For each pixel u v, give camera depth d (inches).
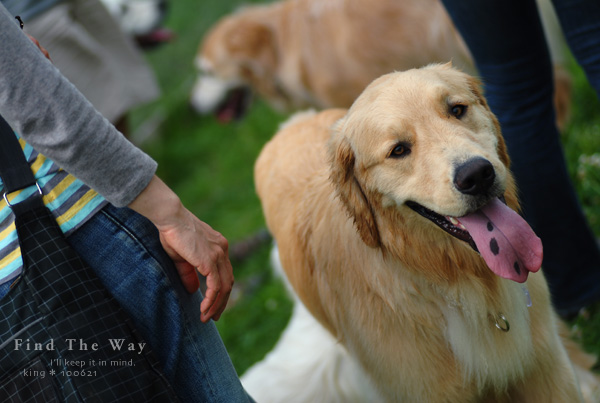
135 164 66.1
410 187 86.5
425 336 96.1
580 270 124.5
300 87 235.3
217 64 270.7
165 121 337.1
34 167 69.1
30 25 177.2
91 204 70.3
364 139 91.7
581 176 156.0
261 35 249.3
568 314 128.3
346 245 101.0
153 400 69.6
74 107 62.6
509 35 106.3
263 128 296.5
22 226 67.5
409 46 202.2
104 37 211.5
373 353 100.9
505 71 110.3
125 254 71.4
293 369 134.3
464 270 92.7
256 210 232.2
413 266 93.5
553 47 173.8
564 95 176.4
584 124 181.8
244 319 173.3
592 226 145.4
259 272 192.2
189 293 77.3
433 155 83.8
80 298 67.5
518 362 95.0
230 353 163.9
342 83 220.1
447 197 81.3
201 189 273.1
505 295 94.1
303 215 111.7
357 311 101.3
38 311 66.3
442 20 193.0
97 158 63.7
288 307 170.2
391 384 101.1
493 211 82.7
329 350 131.0
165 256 73.8
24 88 60.5
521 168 116.6
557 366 98.7
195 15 422.0
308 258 111.3
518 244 80.5
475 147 82.0
